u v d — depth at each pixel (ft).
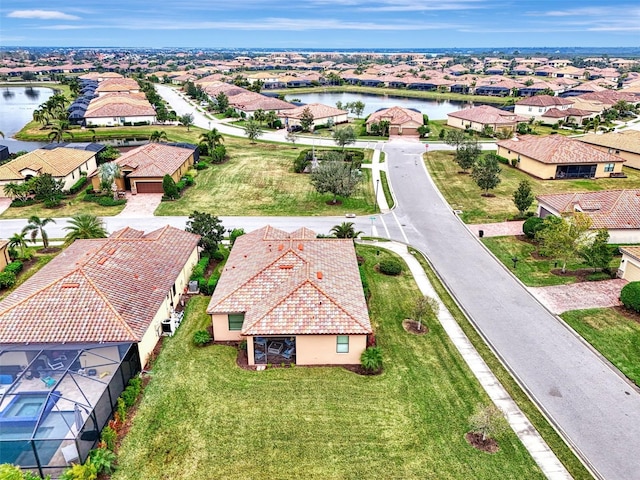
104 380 83.56
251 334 95.66
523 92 575.79
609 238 156.15
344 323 97.50
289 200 205.16
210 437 80.69
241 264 122.83
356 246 160.04
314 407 87.76
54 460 73.26
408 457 77.00
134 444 79.15
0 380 86.12
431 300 115.55
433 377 96.68
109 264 110.42
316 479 72.95
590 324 114.83
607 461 76.84
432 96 596.70
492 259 151.74
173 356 102.06
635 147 259.80
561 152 237.45
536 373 98.27
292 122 373.20
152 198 208.13
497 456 77.36
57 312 95.40
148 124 379.35
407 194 215.31
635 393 92.68
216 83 582.76
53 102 393.91
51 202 197.88
